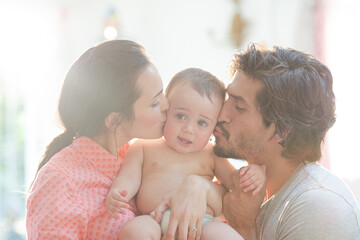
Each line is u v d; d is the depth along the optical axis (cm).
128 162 138
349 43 396
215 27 436
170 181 136
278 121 130
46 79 460
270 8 418
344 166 387
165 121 138
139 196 137
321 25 404
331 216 117
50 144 137
